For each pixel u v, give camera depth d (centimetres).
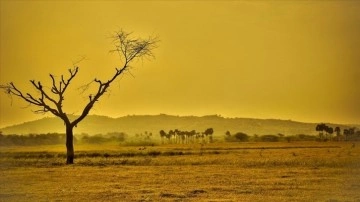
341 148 12275
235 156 9038
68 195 4084
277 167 6325
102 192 4212
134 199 3809
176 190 4256
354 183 4559
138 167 6781
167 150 12775
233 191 4156
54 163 7881
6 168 6938
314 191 4128
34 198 3975
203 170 6084
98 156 9925
